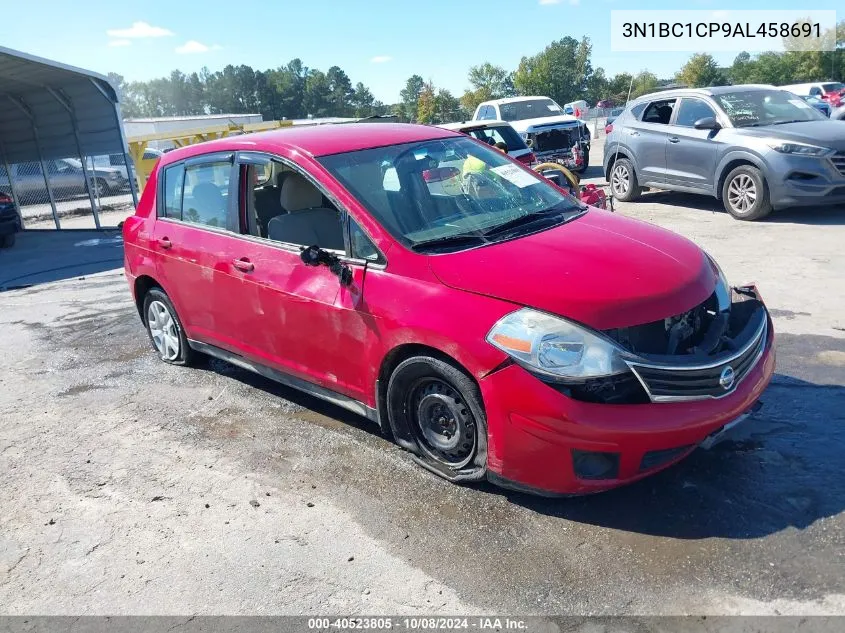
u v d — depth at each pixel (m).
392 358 3.59
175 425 4.62
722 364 3.09
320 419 4.51
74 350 6.46
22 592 3.09
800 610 2.59
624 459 2.99
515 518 3.28
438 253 3.49
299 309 4.01
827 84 31.11
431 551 3.11
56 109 15.99
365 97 122.88
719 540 2.99
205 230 4.77
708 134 9.91
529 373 3.01
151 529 3.46
